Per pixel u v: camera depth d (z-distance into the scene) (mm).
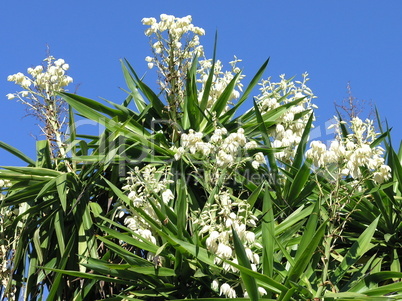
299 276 2301
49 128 3180
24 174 3049
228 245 2240
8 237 3162
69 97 3229
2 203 2992
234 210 2936
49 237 3039
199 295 2592
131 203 2490
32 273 3018
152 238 2498
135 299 2551
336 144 2303
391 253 2854
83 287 2887
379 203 2754
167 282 2602
